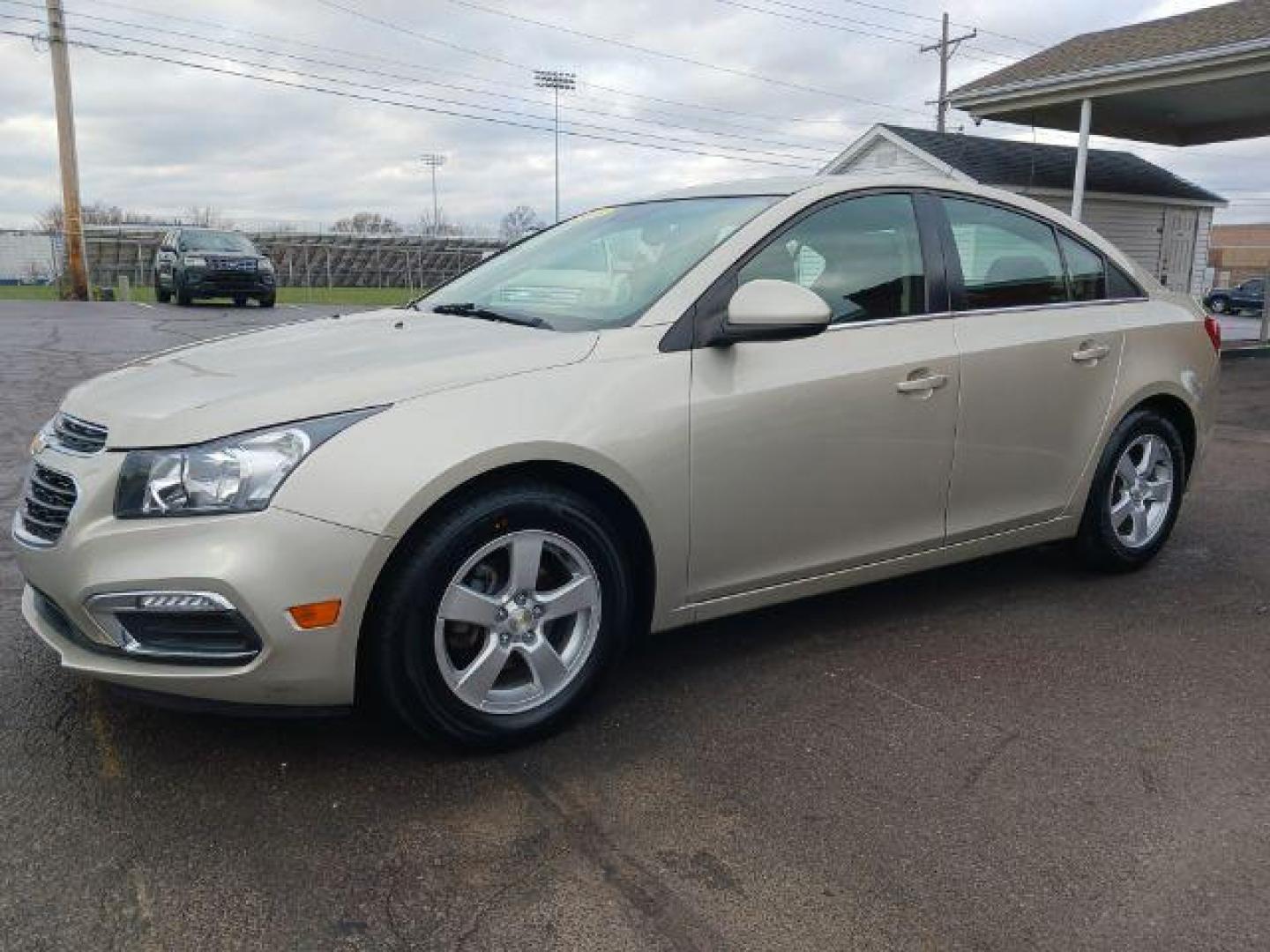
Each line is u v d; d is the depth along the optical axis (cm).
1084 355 413
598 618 301
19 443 689
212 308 2208
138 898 225
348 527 253
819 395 334
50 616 287
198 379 288
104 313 1947
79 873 233
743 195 372
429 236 4972
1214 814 267
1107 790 278
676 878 237
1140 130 1694
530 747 296
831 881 237
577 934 218
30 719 301
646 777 281
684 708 322
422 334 323
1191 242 2197
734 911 226
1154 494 461
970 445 379
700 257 331
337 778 275
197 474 253
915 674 350
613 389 296
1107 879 239
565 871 239
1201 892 235
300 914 222
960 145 1936
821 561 349
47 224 5884
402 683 270
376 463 258
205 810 259
